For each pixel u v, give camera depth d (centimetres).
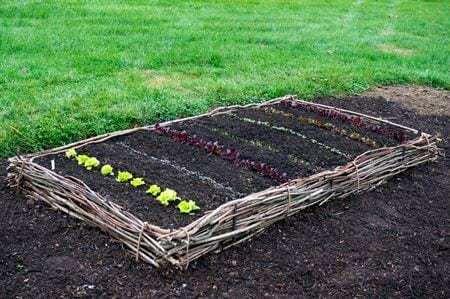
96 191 444
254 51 928
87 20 1048
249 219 414
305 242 425
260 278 383
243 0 1398
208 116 626
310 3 1470
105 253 396
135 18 1092
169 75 777
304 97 748
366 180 507
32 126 570
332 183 477
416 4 1666
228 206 399
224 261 395
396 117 722
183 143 547
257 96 723
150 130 571
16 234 413
